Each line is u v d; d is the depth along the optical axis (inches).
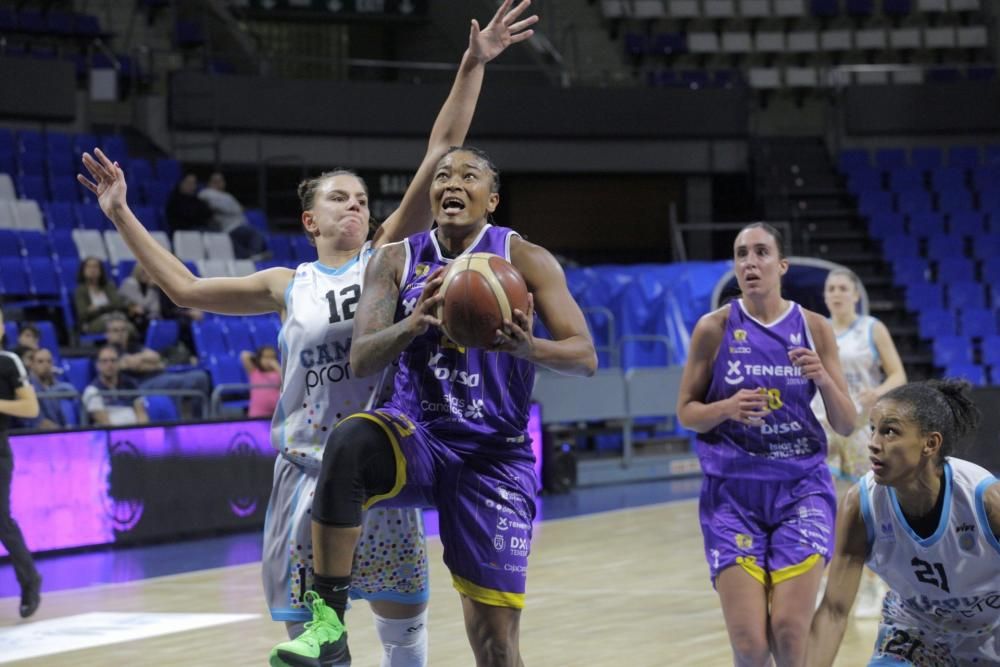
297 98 1608.0
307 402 374.0
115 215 387.2
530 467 333.4
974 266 1675.7
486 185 328.8
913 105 1815.9
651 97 1727.4
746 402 401.7
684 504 1154.7
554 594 700.0
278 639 586.2
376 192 1658.5
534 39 1793.8
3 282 1165.7
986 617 322.7
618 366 1402.6
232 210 1385.3
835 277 660.7
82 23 1610.5
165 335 1128.2
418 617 381.4
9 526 649.0
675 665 521.0
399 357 331.0
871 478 321.1
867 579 624.4
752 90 1871.3
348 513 307.1
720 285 1114.7
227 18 1759.4
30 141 1386.6
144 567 835.4
